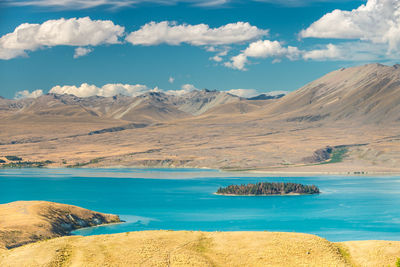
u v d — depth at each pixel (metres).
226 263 112.00
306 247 118.19
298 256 113.88
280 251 116.25
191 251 116.44
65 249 116.62
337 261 111.75
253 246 119.50
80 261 110.25
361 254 118.00
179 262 109.88
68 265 109.38
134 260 110.81
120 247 117.62
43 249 116.44
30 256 113.44
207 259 113.38
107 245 119.00
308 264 110.44
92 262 109.56
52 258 111.31
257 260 112.75
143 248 116.88
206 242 122.81
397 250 117.81
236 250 117.62
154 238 123.56
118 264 109.06
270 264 110.88
